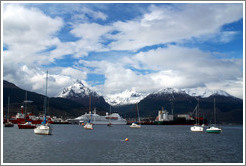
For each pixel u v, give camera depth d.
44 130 115.62
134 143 88.94
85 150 68.19
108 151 67.12
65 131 162.50
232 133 171.00
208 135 142.88
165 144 87.88
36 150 66.94
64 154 61.25
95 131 168.75
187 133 160.62
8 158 55.78
